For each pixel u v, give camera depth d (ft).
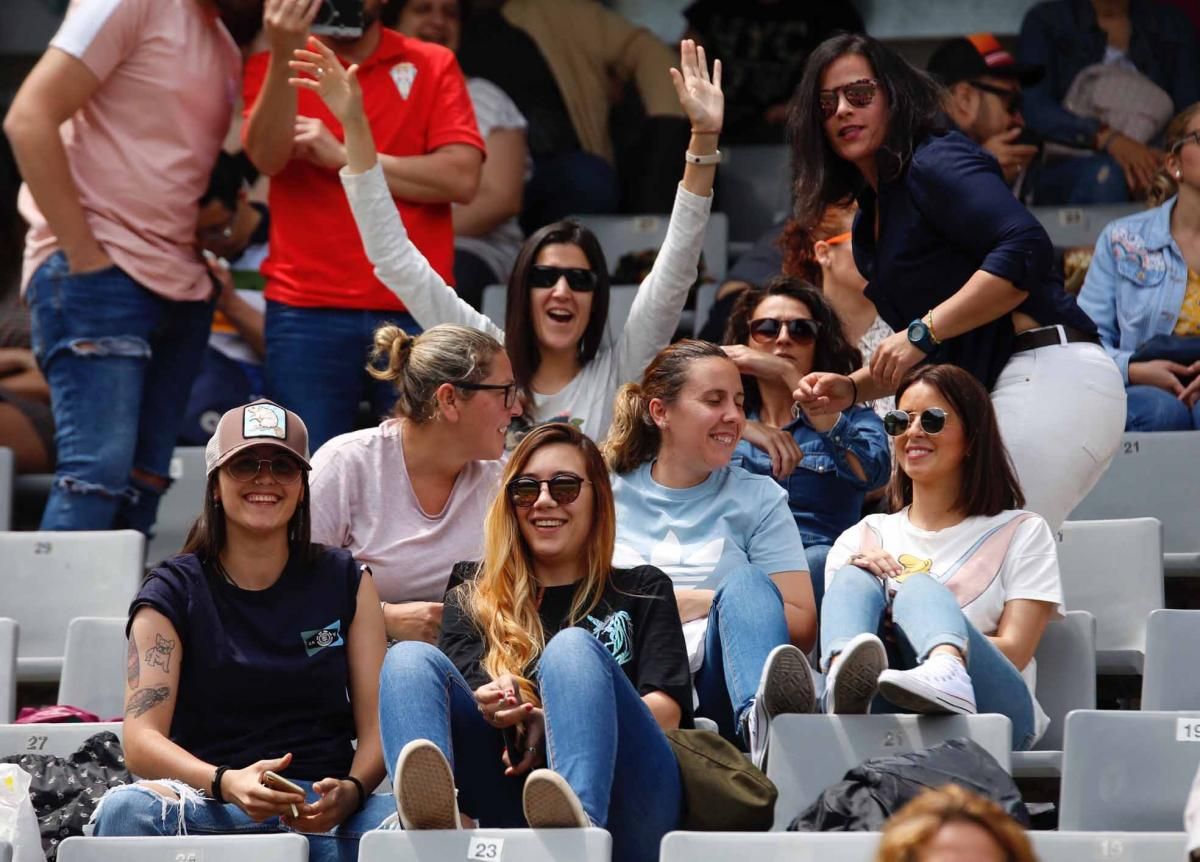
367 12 66.64
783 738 42.06
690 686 43.60
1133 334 70.95
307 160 66.03
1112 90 90.02
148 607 43.83
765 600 44.75
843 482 55.36
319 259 65.87
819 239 65.36
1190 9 92.84
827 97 51.13
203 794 41.88
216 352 81.56
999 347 50.67
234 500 44.14
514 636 43.73
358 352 66.13
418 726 39.93
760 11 93.50
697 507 50.44
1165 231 71.05
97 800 44.24
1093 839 36.27
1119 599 56.80
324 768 44.11
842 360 57.36
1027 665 46.83
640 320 58.49
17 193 87.30
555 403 58.54
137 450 68.59
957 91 84.69
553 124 93.09
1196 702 46.21
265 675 43.91
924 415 47.93
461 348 49.93
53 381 67.15
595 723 39.70
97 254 66.33
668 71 93.97
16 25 99.45
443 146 67.51
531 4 93.81
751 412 57.77
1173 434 65.51
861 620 43.80
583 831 37.32
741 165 93.56
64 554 63.16
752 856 36.42
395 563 50.26
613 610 44.68
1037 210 86.69
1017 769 44.27
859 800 38.04
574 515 44.98
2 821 42.16
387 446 50.80
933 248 50.83
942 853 27.66
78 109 66.39
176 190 67.77
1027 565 47.14
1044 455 49.49
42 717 51.88
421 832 38.09
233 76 70.03
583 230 58.85
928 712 41.27
